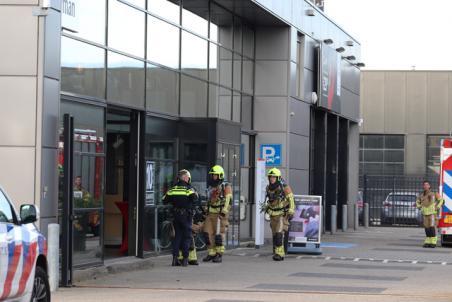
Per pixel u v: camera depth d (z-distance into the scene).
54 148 14.91
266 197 21.02
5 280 9.13
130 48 18.62
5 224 9.38
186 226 18.50
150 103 19.62
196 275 16.67
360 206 42.72
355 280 16.20
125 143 20.70
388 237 31.73
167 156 20.56
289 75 27.36
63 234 14.36
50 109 14.77
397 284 15.59
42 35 14.53
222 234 19.66
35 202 14.40
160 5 20.27
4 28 14.54
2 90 14.55
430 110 54.44
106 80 17.47
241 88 26.28
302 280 16.03
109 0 17.64
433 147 54.47
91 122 16.67
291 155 27.67
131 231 19.16
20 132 14.48
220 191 19.52
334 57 32.56
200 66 22.91
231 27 25.16
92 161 16.64
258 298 13.14
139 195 19.12
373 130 54.88
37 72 14.52
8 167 14.47
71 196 14.36
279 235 20.45
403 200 41.41
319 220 22.31
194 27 22.48
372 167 54.88
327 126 34.53
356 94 38.28
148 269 17.77
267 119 27.41
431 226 26.38
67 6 15.73
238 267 18.48
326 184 34.31
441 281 16.28
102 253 16.98
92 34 16.91
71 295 13.36
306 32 29.34
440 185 26.69
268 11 24.84
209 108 23.53
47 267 10.79
